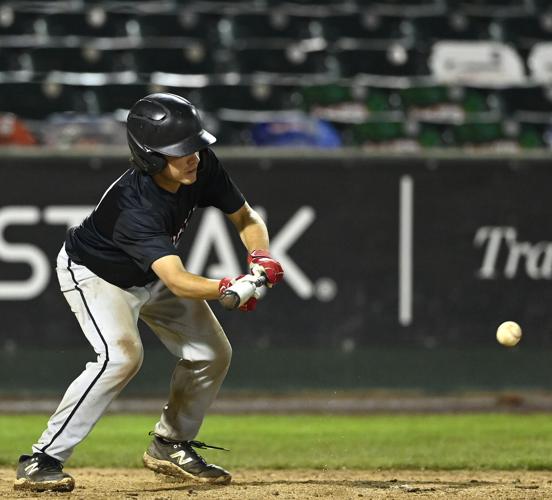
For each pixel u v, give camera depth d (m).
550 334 30.17
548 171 29.95
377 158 29.80
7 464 19.92
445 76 43.78
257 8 46.72
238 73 43.16
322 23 45.50
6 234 29.17
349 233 29.81
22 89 40.12
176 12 44.59
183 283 13.79
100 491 15.31
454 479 17.55
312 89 41.00
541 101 43.19
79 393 14.69
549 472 18.88
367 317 29.95
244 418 26.97
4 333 29.30
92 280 14.83
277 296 29.80
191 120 14.17
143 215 14.17
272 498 14.28
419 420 26.70
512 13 47.78
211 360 15.79
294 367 29.89
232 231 29.34
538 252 30.02
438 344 30.09
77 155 29.20
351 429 25.11
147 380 30.06
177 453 16.25
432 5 47.62
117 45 43.06
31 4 45.09
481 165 29.89
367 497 14.47
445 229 29.95
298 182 29.66
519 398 29.59
